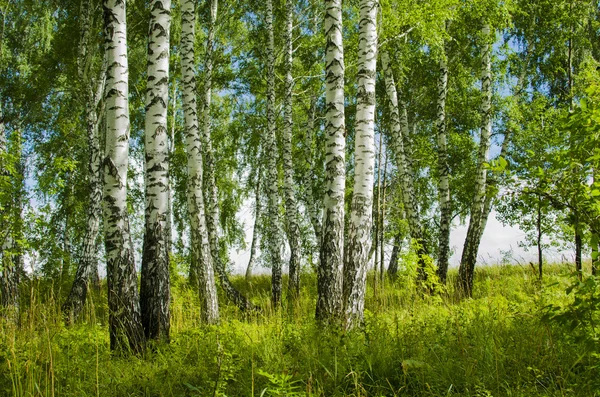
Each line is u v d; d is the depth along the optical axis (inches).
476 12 466.0
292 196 519.8
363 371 152.3
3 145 493.7
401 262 421.1
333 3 269.9
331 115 265.3
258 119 727.7
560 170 138.3
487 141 502.0
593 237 123.6
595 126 124.8
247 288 657.6
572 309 117.8
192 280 609.9
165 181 251.8
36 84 648.4
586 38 605.6
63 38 599.8
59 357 181.6
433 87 646.5
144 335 231.1
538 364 145.6
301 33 618.5
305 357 169.2
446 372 146.5
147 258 243.3
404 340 179.9
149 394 156.9
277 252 518.6
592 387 120.6
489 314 213.2
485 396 128.3
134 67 626.5
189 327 301.4
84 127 668.7
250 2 603.2
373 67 272.8
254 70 667.4
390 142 641.6
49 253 490.9
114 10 240.1
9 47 670.5
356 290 253.0
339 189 259.9
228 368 153.3
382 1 370.0
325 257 254.4
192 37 388.2
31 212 406.3
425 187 759.7
